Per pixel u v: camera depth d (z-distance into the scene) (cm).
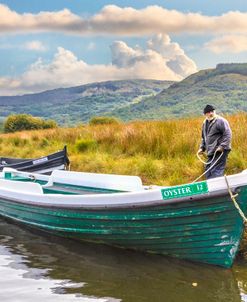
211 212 758
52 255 862
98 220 877
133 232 845
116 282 727
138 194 810
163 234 816
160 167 1311
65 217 936
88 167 1473
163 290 694
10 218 1136
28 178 1304
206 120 992
